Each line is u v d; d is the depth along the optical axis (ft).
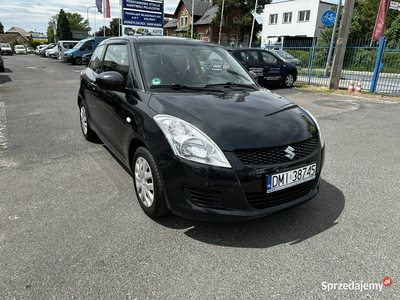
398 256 7.71
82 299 6.32
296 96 34.76
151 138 8.32
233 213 7.61
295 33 119.24
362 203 10.43
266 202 7.95
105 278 6.91
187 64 11.34
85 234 8.53
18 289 6.55
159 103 9.04
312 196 8.82
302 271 7.18
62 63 88.28
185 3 171.32
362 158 14.89
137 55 11.02
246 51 38.42
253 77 12.92
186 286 6.70
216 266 7.34
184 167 7.64
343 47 38.45
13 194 10.80
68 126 19.89
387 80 38.60
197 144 7.61
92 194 10.84
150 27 78.64
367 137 18.49
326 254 7.78
